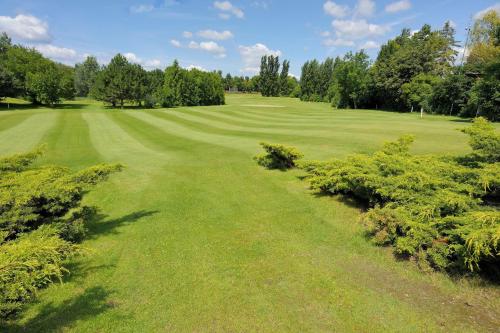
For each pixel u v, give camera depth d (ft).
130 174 38.47
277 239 20.66
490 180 19.40
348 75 194.49
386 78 169.48
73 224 19.63
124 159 47.32
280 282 15.89
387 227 18.39
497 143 23.73
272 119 106.52
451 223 16.85
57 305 14.49
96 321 13.39
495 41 128.67
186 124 92.99
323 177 28.27
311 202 27.35
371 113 143.13
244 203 27.58
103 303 14.57
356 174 23.66
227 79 529.86
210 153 50.01
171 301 14.62
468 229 15.15
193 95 238.27
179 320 13.39
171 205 27.55
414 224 16.98
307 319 13.29
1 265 11.37
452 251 15.64
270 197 29.01
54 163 45.57
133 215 25.59
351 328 12.75
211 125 90.27
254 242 20.29
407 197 19.69
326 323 13.05
